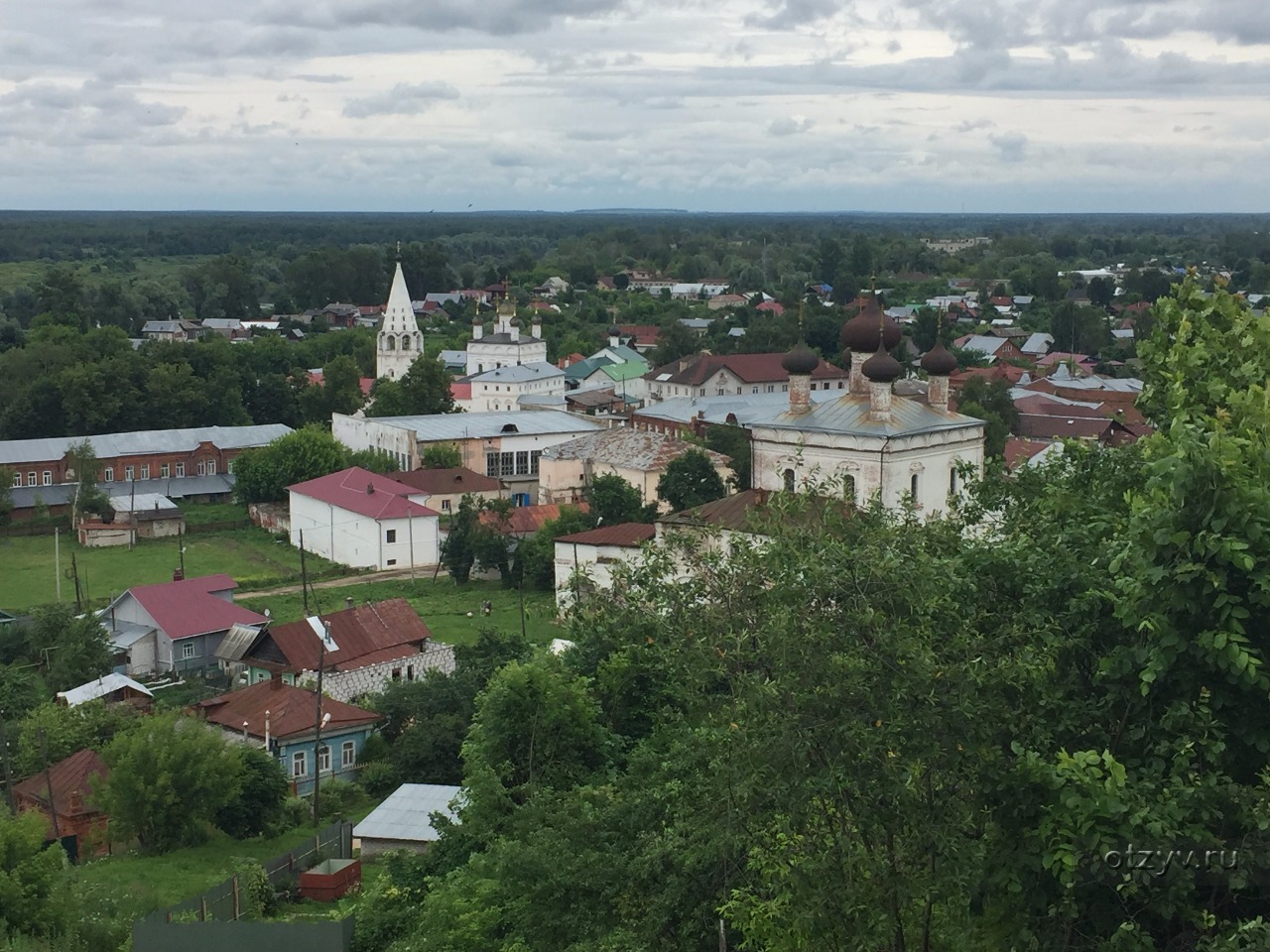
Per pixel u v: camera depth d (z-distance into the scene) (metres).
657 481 138.00
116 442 173.38
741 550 30.64
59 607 101.62
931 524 32.41
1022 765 23.17
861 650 24.30
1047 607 27.94
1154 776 23.41
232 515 161.88
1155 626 23.25
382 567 134.62
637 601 36.44
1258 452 24.78
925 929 26.11
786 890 26.61
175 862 63.41
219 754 67.69
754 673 26.23
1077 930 24.22
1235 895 23.36
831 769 23.95
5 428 185.50
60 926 45.78
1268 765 23.31
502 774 50.44
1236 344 34.44
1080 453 38.97
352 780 78.12
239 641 99.06
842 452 68.69
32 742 75.69
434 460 160.50
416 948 40.16
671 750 40.75
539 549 121.44
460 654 89.75
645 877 35.12
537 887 36.91
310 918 47.12
